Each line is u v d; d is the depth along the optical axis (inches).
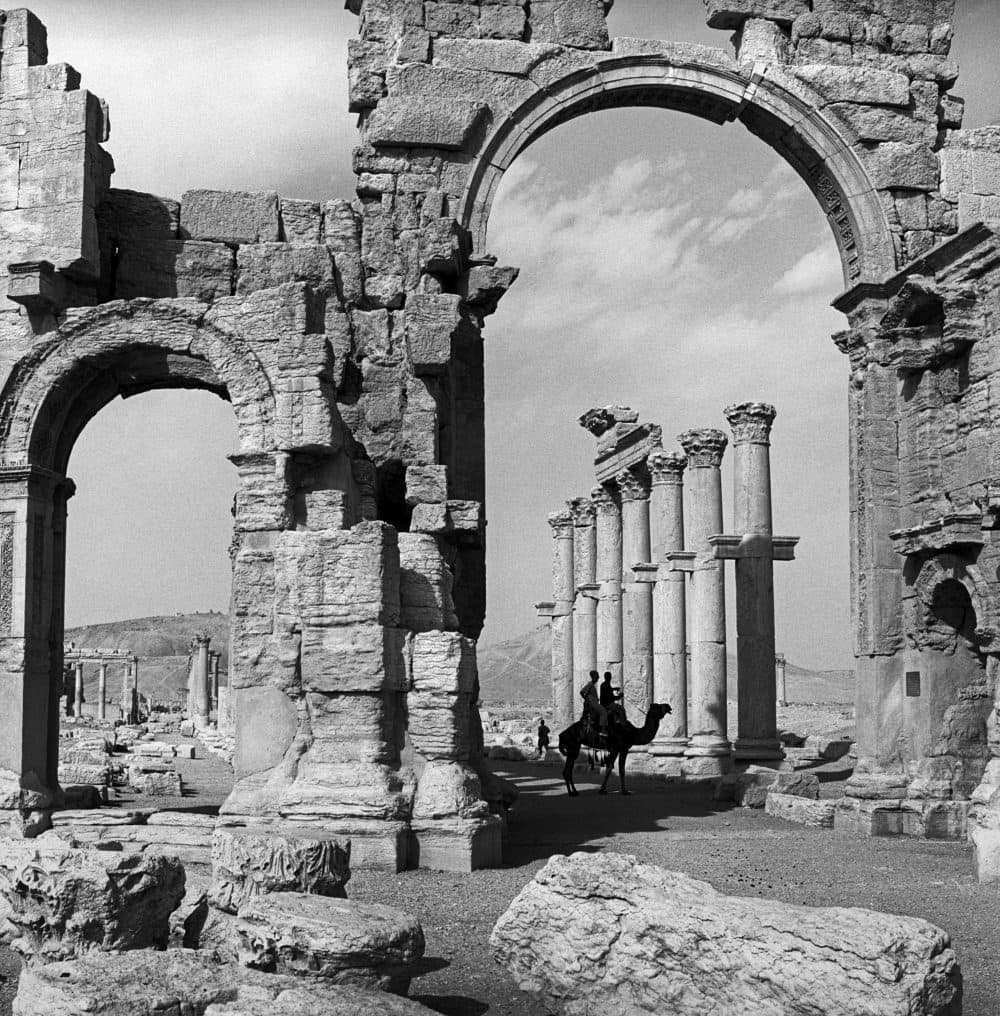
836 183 952.3
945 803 829.2
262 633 679.1
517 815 948.0
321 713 664.4
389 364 818.8
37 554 737.6
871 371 916.6
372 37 896.9
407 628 682.8
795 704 3467.0
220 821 655.8
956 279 845.2
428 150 884.6
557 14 925.2
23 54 775.7
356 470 762.2
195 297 809.5
